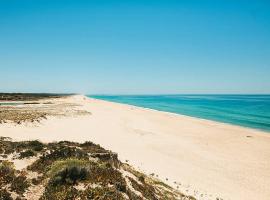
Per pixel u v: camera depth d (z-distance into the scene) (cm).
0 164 1748
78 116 6688
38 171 1741
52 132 4388
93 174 1609
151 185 2034
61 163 1681
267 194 2444
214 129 6094
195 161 3356
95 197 1364
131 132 5131
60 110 7625
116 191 1439
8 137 3384
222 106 14712
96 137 4325
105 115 7638
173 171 2842
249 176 2914
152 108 12962
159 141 4444
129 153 3419
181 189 2327
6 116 5209
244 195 2386
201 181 2634
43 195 1411
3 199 1330
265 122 7544
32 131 4284
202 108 13188
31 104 9800
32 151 2109
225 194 2366
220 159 3541
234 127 6462
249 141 4828
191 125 6644
